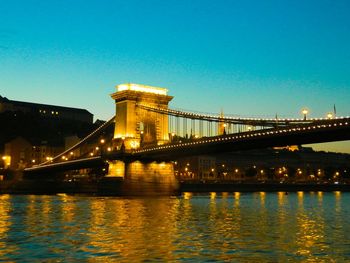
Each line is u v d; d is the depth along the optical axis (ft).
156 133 417.49
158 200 332.60
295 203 315.99
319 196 467.11
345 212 231.71
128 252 106.93
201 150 337.31
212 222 171.94
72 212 214.69
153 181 406.62
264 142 281.74
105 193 406.21
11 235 133.59
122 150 395.96
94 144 562.66
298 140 264.11
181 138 398.21
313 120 241.76
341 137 244.42
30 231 142.72
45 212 214.07
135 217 190.08
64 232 140.46
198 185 546.26
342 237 133.59
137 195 396.37
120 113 426.10
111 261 97.25
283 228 154.61
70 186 487.20
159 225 160.35
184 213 212.43
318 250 111.45
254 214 211.61
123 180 396.78
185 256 102.42
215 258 100.58
